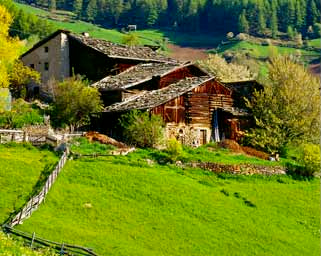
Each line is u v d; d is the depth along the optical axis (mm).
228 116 71125
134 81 72812
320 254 42750
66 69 86938
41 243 34688
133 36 115875
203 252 39781
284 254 41844
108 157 54156
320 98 70812
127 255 36938
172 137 66938
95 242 38094
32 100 80688
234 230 44219
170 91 69875
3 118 64562
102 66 82000
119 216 43156
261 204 50906
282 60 76938
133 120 61688
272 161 62406
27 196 43719
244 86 77812
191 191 49625
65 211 42625
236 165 56875
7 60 60156
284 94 70688
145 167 53656
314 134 69562
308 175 60219
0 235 24969
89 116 69438
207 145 66938
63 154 50469
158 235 41250
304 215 50438
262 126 69500
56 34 87188
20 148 53219
